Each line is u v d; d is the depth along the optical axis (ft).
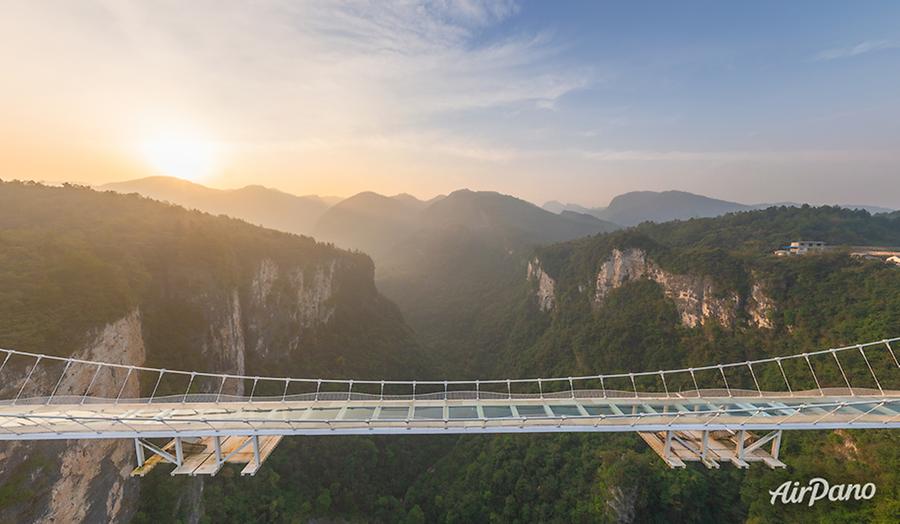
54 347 136.56
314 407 123.44
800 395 136.67
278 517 189.88
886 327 190.19
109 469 141.69
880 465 151.02
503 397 133.59
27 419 103.91
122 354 167.84
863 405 127.54
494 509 203.21
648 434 125.29
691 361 274.36
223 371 241.55
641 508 180.86
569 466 211.61
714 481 187.83
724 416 118.11
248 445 114.52
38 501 117.19
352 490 220.84
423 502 222.07
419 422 112.68
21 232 187.32
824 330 217.77
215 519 176.76
